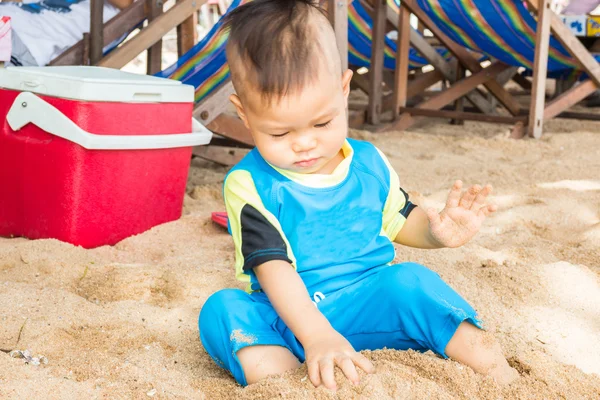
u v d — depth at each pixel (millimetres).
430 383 1631
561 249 2922
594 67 5898
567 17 6395
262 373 1692
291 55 1555
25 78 2939
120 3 5230
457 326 1729
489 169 4605
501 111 7375
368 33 6559
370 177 1845
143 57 10562
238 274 1780
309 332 1634
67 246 2873
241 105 1669
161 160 3104
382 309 1779
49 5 5012
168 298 2434
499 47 6156
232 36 1628
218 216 3227
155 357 1983
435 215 1724
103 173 2914
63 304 2279
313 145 1633
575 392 1743
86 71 3172
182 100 3121
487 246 2998
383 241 1855
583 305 2350
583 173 4414
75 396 1697
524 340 2092
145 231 3123
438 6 5938
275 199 1737
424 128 6492
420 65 7113
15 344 2006
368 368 1633
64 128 2818
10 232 3090
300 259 1771
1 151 3021
